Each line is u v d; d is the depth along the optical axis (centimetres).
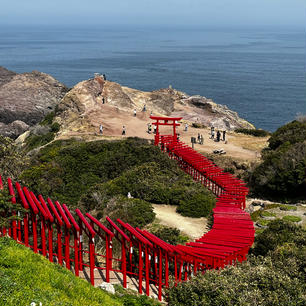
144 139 4922
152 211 2927
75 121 6159
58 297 1362
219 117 8081
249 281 1577
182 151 4278
